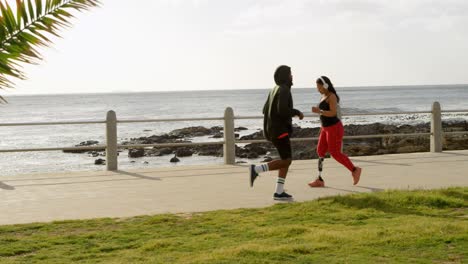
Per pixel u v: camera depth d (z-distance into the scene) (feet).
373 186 34.50
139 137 163.53
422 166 43.50
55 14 12.49
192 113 332.39
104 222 25.18
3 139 172.35
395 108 338.75
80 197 32.01
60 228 24.22
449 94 635.25
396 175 38.96
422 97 536.01
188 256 19.70
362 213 26.17
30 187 35.70
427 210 26.94
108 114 43.78
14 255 20.42
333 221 25.12
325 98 33.60
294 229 23.17
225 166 45.29
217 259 19.01
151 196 32.12
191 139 151.74
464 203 27.78
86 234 22.99
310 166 44.24
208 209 28.19
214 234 22.95
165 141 146.41
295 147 119.96
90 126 242.78
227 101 570.46
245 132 181.06
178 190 34.09
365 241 21.22
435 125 52.90
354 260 18.92
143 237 22.72
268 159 107.04
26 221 25.79
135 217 26.21
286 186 34.99
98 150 137.69
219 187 35.06
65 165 108.78
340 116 49.32
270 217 25.91
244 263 18.67
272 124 30.35
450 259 19.04
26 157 122.83
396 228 22.95
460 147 93.40
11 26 12.28
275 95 30.19
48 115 339.77
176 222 25.17
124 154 126.82
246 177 39.24
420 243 20.86
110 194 32.94
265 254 19.63
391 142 118.93
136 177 39.78
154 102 578.66
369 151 97.66
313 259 19.12
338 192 32.60
